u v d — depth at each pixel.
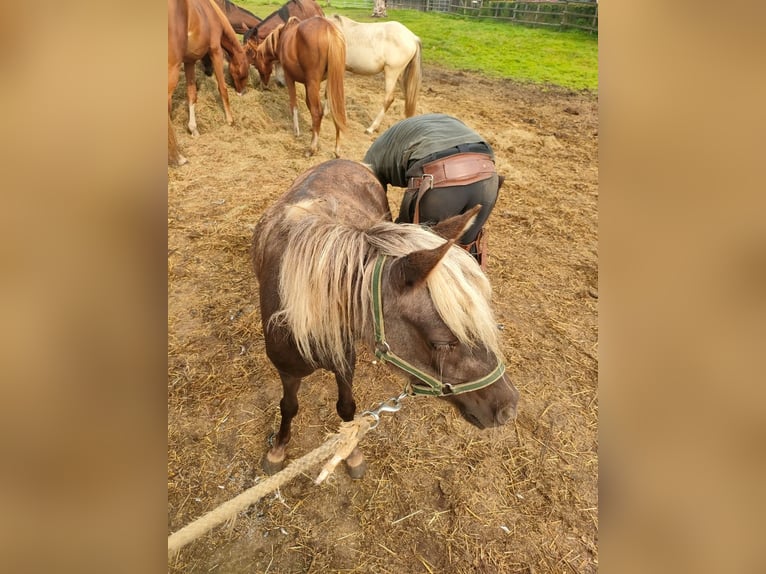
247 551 2.15
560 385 3.06
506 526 2.29
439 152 2.43
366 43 6.69
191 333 3.27
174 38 5.27
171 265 3.90
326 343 1.72
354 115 7.57
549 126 7.69
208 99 6.92
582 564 2.17
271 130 6.64
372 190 2.75
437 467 2.52
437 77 9.85
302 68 5.76
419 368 1.62
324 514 2.29
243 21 8.41
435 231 1.74
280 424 2.63
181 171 5.42
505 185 5.68
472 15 15.56
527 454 2.62
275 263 1.89
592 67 11.05
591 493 2.45
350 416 2.35
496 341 1.60
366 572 2.10
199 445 2.57
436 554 2.17
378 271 1.55
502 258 4.29
